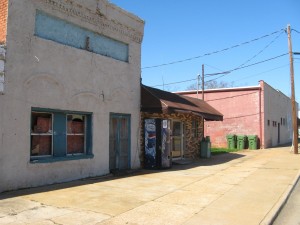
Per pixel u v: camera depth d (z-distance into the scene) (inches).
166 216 281.7
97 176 474.9
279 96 1472.7
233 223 267.4
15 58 366.0
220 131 1202.6
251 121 1155.3
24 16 378.0
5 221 256.5
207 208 310.5
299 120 1977.1
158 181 446.3
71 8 438.6
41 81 397.1
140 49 574.2
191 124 767.1
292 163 676.1
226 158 781.9
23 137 372.8
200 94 1248.2
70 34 444.5
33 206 301.4
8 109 357.7
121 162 536.1
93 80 472.7
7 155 356.2
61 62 423.2
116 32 519.2
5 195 339.3
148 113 598.5
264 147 1139.9
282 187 418.0
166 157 574.9
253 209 310.8
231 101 1191.6
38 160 390.9
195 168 589.6
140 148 574.2
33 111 398.6
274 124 1343.5
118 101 521.3
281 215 307.7
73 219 266.4
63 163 424.5
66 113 441.7
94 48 483.2
